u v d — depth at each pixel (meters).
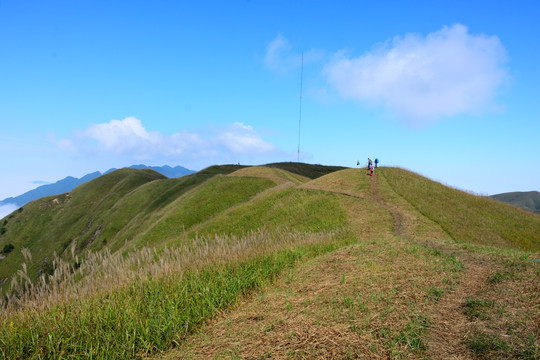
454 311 4.98
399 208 23.05
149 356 4.72
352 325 4.66
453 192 30.98
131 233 53.94
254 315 5.54
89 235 77.50
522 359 3.64
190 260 8.70
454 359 3.78
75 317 5.61
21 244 88.25
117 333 5.11
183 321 5.54
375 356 3.92
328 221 23.17
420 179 33.78
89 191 110.75
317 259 9.10
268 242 11.88
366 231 17.72
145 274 7.51
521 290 5.52
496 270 6.95
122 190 105.56
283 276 7.99
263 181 50.16
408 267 7.25
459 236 17.23
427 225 18.70
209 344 4.74
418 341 4.14
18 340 4.97
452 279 6.37
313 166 100.69
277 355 4.11
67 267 6.74
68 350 4.86
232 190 48.66
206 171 84.25
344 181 33.94
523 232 22.14
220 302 6.35
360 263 7.94
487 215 25.12
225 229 31.17
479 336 4.16
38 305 5.90
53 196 107.81
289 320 5.07
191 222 42.84
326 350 4.10
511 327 4.30
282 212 29.88
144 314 5.72
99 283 6.98
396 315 4.89
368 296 5.71
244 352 4.31
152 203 73.12
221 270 8.02
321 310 5.32
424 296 5.60
